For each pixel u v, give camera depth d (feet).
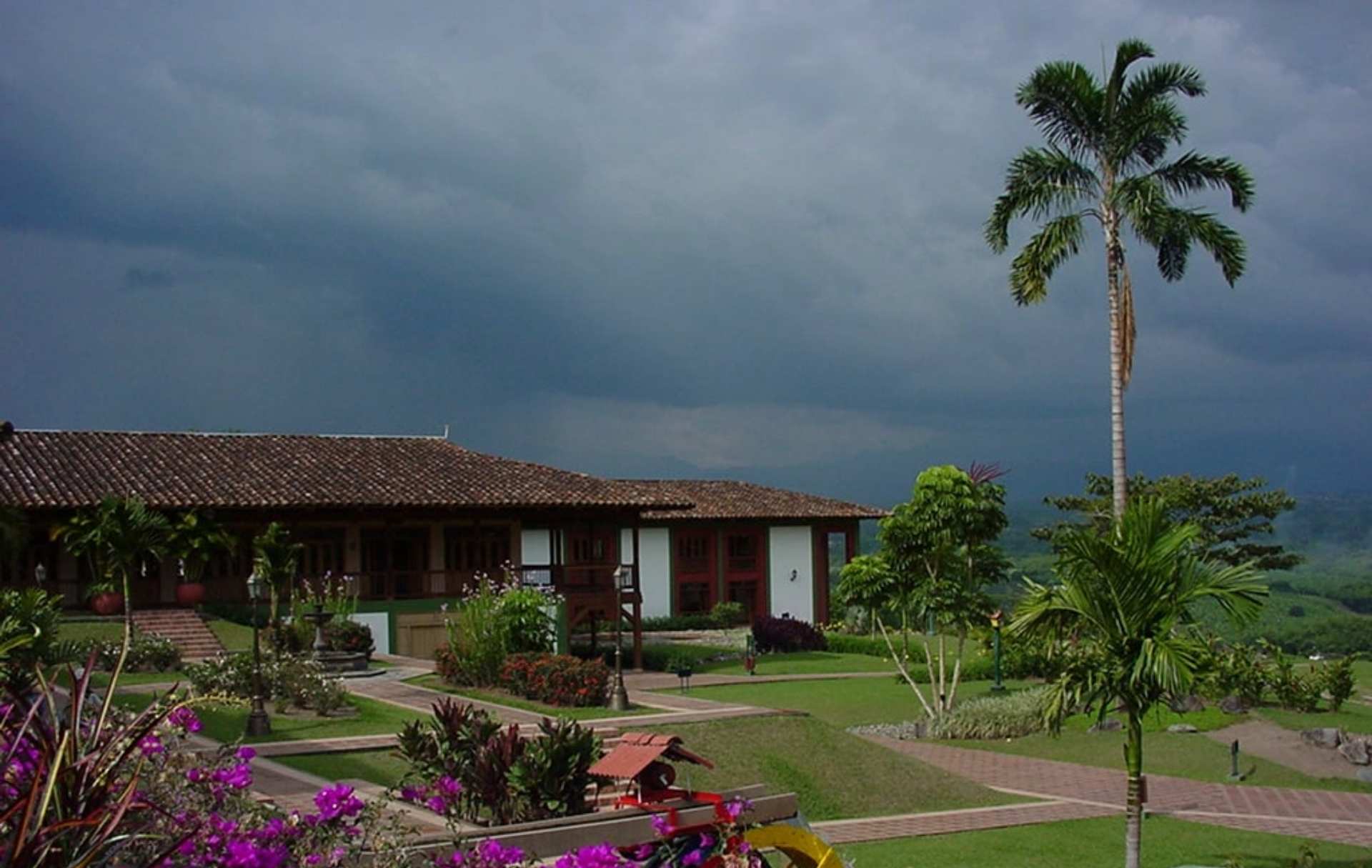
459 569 134.21
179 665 90.07
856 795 67.82
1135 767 46.96
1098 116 100.99
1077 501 172.65
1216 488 166.61
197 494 115.75
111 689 16.19
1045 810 66.90
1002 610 117.60
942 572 94.48
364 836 22.71
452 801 29.99
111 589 109.09
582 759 46.68
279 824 21.59
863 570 95.25
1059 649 48.88
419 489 127.95
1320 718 94.89
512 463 145.38
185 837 15.70
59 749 14.44
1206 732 90.63
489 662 93.15
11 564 112.37
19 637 22.07
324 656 100.94
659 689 113.50
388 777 56.49
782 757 70.03
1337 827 63.57
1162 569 45.39
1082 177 102.01
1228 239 99.40
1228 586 45.29
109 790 15.60
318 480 125.90
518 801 46.26
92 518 107.65
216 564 121.90
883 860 54.95
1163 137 100.63
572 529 175.22
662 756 29.81
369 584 128.16
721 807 29.30
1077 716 96.58
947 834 60.49
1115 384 100.48
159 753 20.88
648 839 34.63
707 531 188.55
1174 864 55.31
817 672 133.39
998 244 103.55
